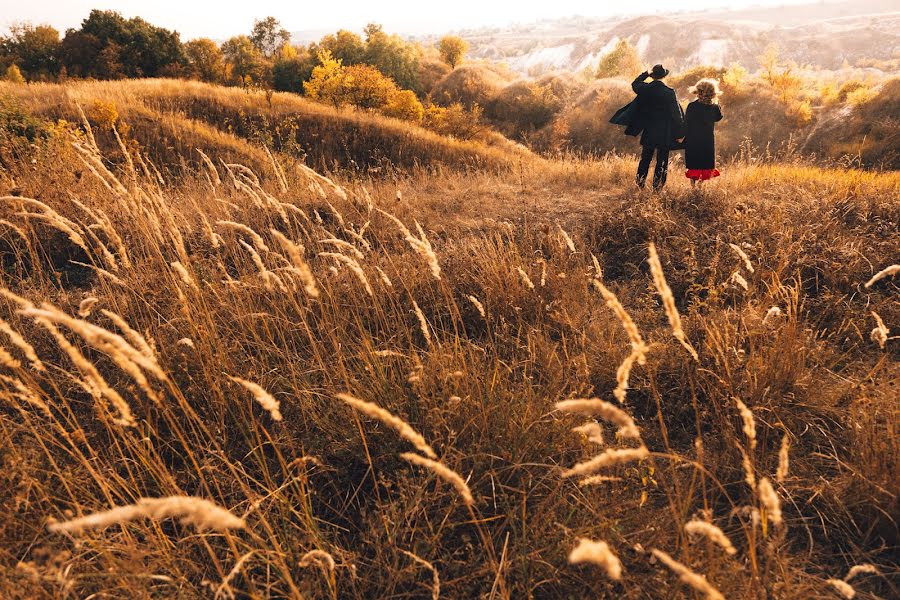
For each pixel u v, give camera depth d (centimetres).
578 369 309
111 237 307
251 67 5262
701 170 700
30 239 539
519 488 245
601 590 203
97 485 254
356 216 612
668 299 153
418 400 283
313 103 2500
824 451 276
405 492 241
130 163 410
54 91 1962
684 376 323
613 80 3669
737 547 223
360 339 356
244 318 366
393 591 206
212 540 233
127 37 4806
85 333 149
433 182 888
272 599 206
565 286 436
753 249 454
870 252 464
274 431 292
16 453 245
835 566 221
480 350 335
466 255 489
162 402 288
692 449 285
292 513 245
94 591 206
